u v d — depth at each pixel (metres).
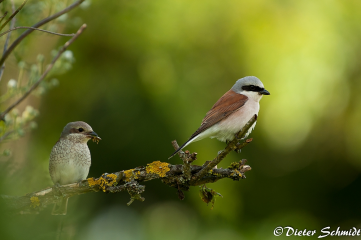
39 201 4.68
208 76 12.36
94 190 5.09
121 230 12.43
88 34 12.73
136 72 12.65
